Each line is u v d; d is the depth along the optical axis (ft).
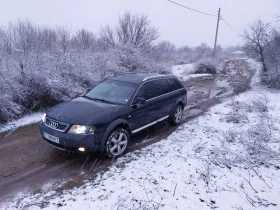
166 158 16.29
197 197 11.97
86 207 10.97
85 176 13.92
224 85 53.06
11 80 26.27
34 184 13.03
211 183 13.32
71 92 32.27
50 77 31.30
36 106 27.61
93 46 48.11
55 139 14.75
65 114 15.34
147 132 21.76
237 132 20.95
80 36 47.70
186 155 16.83
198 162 15.71
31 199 11.69
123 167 14.96
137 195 11.94
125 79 20.21
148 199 11.57
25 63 28.35
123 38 59.36
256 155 16.62
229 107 32.19
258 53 54.75
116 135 16.20
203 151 17.52
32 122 23.91
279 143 18.74
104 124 15.03
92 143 14.52
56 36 41.06
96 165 15.21
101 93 19.19
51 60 34.55
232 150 17.62
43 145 18.31
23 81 27.63
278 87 45.19
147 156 16.57
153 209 10.79
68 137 14.26
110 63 43.21
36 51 32.07
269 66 50.16
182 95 24.59
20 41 32.27
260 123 22.84
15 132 20.98
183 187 12.83
